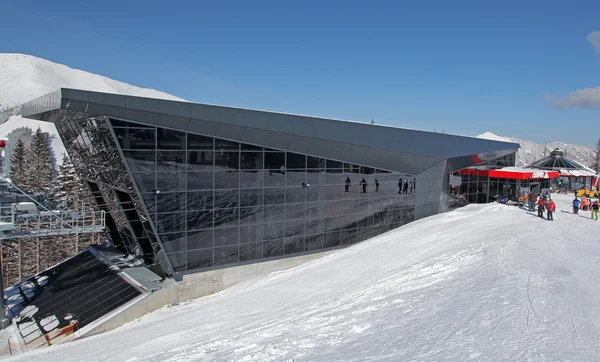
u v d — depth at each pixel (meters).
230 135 19.59
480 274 12.12
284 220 21.80
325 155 22.78
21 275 36.53
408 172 26.20
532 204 25.56
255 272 21.09
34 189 44.53
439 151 27.38
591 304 8.68
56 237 37.59
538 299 9.09
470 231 19.66
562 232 18.08
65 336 16.28
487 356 6.27
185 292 19.20
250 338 9.45
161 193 18.08
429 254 16.61
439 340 7.25
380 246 20.30
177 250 18.83
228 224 20.05
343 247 23.97
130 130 17.11
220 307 15.61
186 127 18.36
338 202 23.58
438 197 27.59
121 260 24.23
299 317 11.14
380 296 11.79
